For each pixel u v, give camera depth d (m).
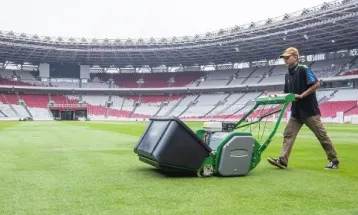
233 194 4.60
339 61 63.16
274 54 70.25
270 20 54.53
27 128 28.61
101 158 8.60
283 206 4.02
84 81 81.81
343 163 8.00
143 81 82.75
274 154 10.18
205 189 4.91
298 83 6.91
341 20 47.19
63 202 4.10
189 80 80.25
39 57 74.88
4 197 4.34
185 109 73.19
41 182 5.34
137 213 3.67
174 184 5.25
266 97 6.96
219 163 5.90
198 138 5.85
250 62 77.75
